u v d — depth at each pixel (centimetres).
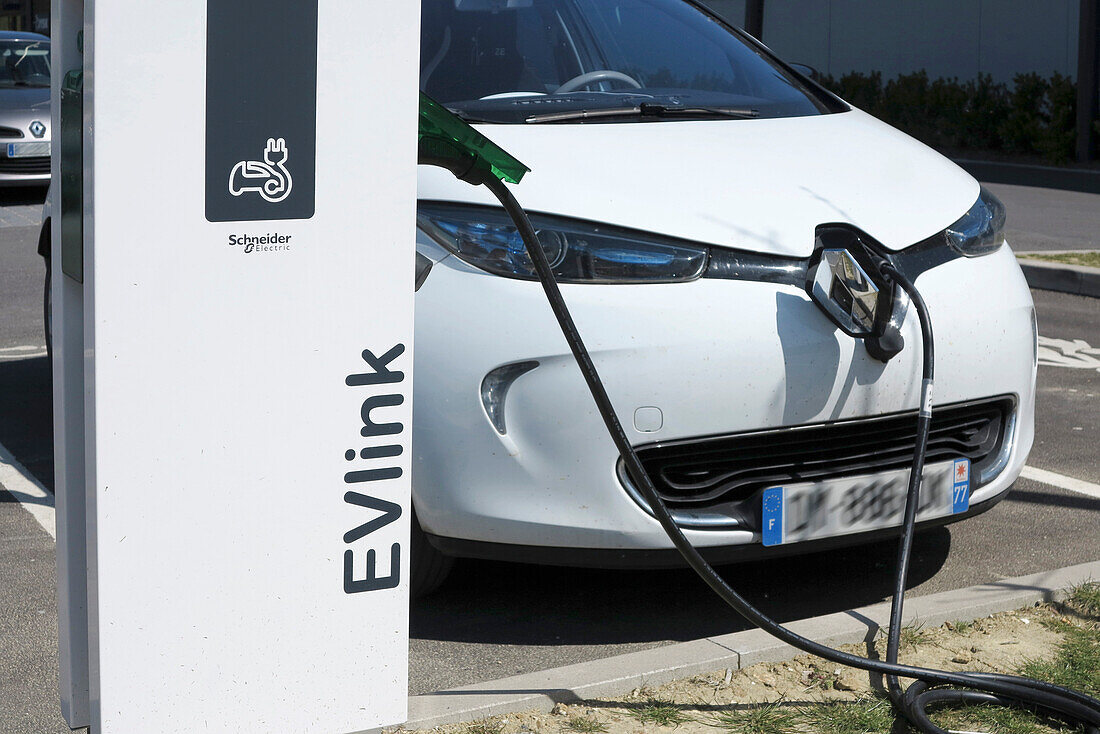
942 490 320
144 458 191
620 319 289
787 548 305
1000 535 402
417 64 200
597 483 292
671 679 288
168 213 186
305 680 211
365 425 207
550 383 289
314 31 191
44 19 2550
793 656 300
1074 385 617
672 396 289
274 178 192
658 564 301
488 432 292
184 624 199
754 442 301
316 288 199
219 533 199
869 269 305
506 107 362
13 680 299
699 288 296
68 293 199
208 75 185
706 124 363
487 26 399
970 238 335
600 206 302
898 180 344
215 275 191
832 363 300
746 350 293
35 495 438
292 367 199
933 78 2092
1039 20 1894
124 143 181
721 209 310
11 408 548
